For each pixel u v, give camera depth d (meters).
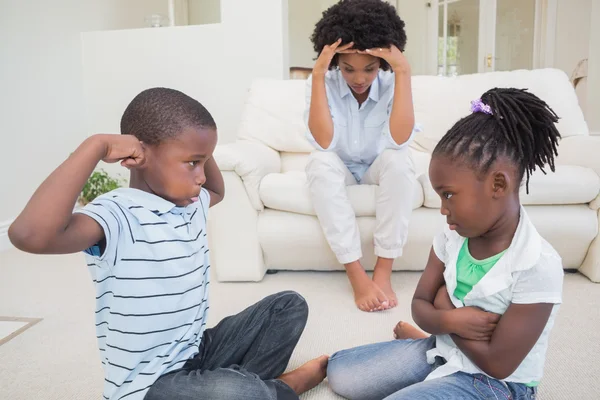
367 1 1.51
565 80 2.21
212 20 4.77
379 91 1.78
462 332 0.85
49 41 2.93
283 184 1.83
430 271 1.00
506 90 0.85
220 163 1.82
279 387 0.93
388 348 1.07
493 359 0.82
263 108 2.34
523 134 0.81
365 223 1.84
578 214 1.78
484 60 4.84
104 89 3.14
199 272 0.94
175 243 0.88
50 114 2.94
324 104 1.67
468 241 0.92
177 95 0.86
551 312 0.82
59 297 1.82
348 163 1.90
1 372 1.27
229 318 1.09
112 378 0.87
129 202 0.83
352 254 1.68
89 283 1.97
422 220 1.84
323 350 1.33
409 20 5.29
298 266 1.96
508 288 0.82
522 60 4.73
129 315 0.84
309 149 2.27
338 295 1.75
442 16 5.06
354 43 1.48
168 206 0.87
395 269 1.95
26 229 0.68
